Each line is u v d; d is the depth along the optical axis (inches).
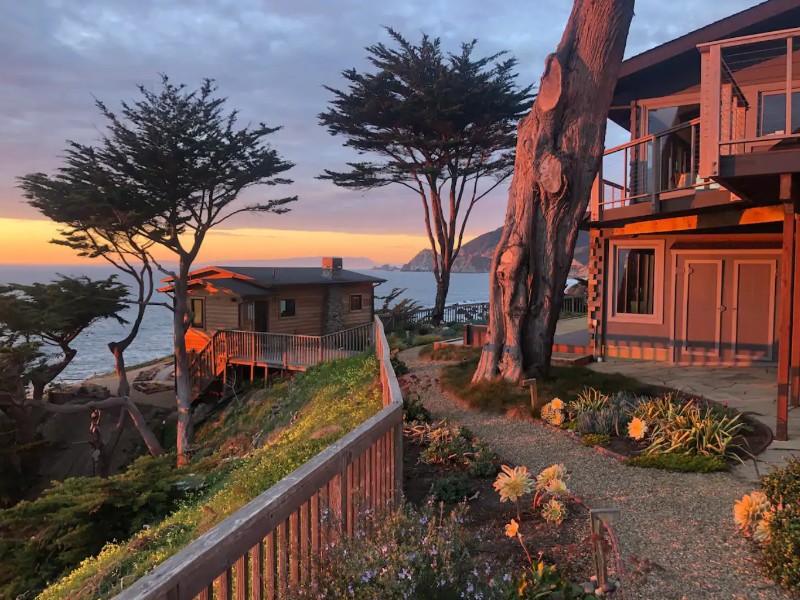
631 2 339.9
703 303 470.3
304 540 107.2
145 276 892.6
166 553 256.5
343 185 1051.3
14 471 811.4
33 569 403.2
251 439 646.5
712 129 258.2
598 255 516.1
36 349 794.8
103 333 3572.8
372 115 970.7
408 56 952.3
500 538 162.9
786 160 247.3
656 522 171.3
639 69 450.3
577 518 175.3
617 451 246.4
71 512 394.3
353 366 629.3
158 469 439.8
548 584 117.0
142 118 774.5
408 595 89.2
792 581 126.8
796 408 310.5
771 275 445.7
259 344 890.1
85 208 747.4
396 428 173.8
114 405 838.5
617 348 509.7
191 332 1061.1
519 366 367.9
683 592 129.3
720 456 227.6
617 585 128.6
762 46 420.2
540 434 283.6
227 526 82.8
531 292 368.8
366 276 1235.9
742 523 147.0
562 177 343.9
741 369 437.7
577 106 348.5
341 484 126.7
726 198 339.9
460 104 939.3
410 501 199.2
